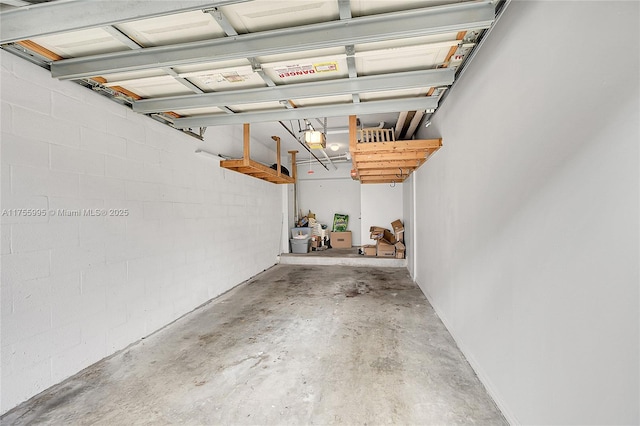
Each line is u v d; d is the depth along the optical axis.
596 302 0.98
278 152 5.43
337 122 4.48
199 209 3.68
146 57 1.82
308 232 7.58
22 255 1.80
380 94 2.51
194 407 1.72
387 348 2.44
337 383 1.95
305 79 2.21
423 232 4.11
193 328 2.94
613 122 0.92
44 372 1.90
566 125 1.12
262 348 2.47
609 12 0.93
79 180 2.17
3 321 1.70
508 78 1.58
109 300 2.38
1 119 1.72
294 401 1.77
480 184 1.97
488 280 1.85
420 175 4.33
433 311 3.36
